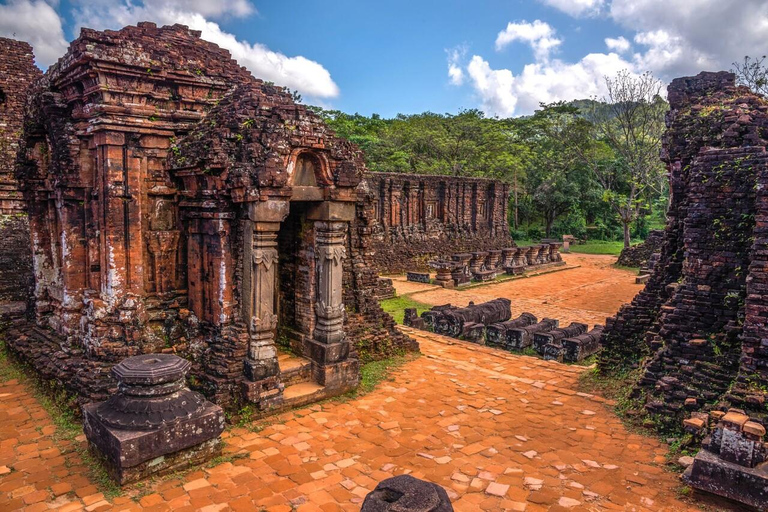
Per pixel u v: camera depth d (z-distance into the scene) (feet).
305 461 24.76
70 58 30.32
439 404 32.37
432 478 23.31
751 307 25.81
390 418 30.07
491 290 86.38
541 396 34.01
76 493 21.72
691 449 25.16
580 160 163.02
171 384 23.77
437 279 90.07
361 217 40.55
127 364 23.76
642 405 30.14
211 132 30.89
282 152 29.68
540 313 68.18
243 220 30.60
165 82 32.17
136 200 31.86
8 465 24.08
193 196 32.32
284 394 31.01
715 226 29.81
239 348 30.12
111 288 31.30
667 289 33.96
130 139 31.48
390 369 39.14
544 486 22.62
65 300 34.32
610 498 21.68
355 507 20.99
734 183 29.25
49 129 35.35
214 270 31.07
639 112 133.08
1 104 55.72
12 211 54.65
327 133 31.99
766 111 31.86
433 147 155.12
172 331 33.19
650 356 33.68
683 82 37.11
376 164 141.18
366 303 40.73
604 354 37.60
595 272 111.34
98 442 23.36
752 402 24.44
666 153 37.40
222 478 23.09
